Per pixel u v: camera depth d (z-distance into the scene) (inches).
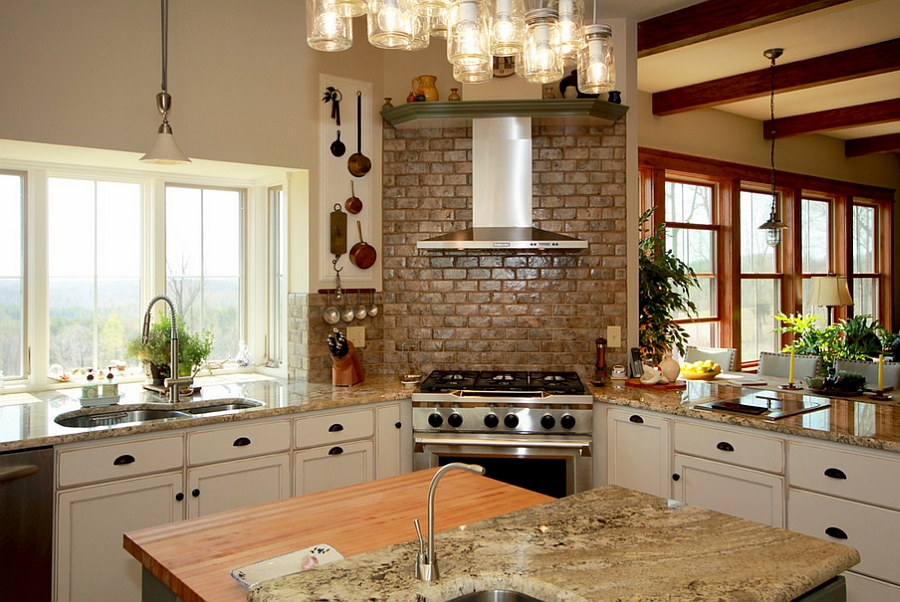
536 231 155.7
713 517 69.3
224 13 143.6
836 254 358.0
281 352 168.6
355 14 65.5
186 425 115.7
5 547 99.3
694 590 51.7
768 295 316.5
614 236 164.4
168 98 123.0
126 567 110.3
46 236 143.3
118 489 109.3
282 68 151.6
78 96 126.3
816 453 107.5
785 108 283.1
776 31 193.3
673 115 266.2
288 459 129.0
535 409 138.8
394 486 84.4
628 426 137.7
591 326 165.3
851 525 103.3
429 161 166.4
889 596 99.1
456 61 72.5
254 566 58.2
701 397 138.3
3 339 139.7
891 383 195.3
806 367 213.8
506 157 158.4
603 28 81.3
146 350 142.2
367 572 55.6
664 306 201.0
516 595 54.1
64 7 124.5
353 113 161.9
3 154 133.2
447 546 61.5
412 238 167.6
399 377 158.9
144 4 133.3
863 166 368.2
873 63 205.0
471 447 139.9
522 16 73.9
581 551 60.1
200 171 156.9
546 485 139.6
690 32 157.9
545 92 161.0
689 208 281.3
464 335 167.8
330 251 159.3
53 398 134.3
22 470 99.3
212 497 119.7
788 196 322.7
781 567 56.1
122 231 154.1
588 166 164.2
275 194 171.2
